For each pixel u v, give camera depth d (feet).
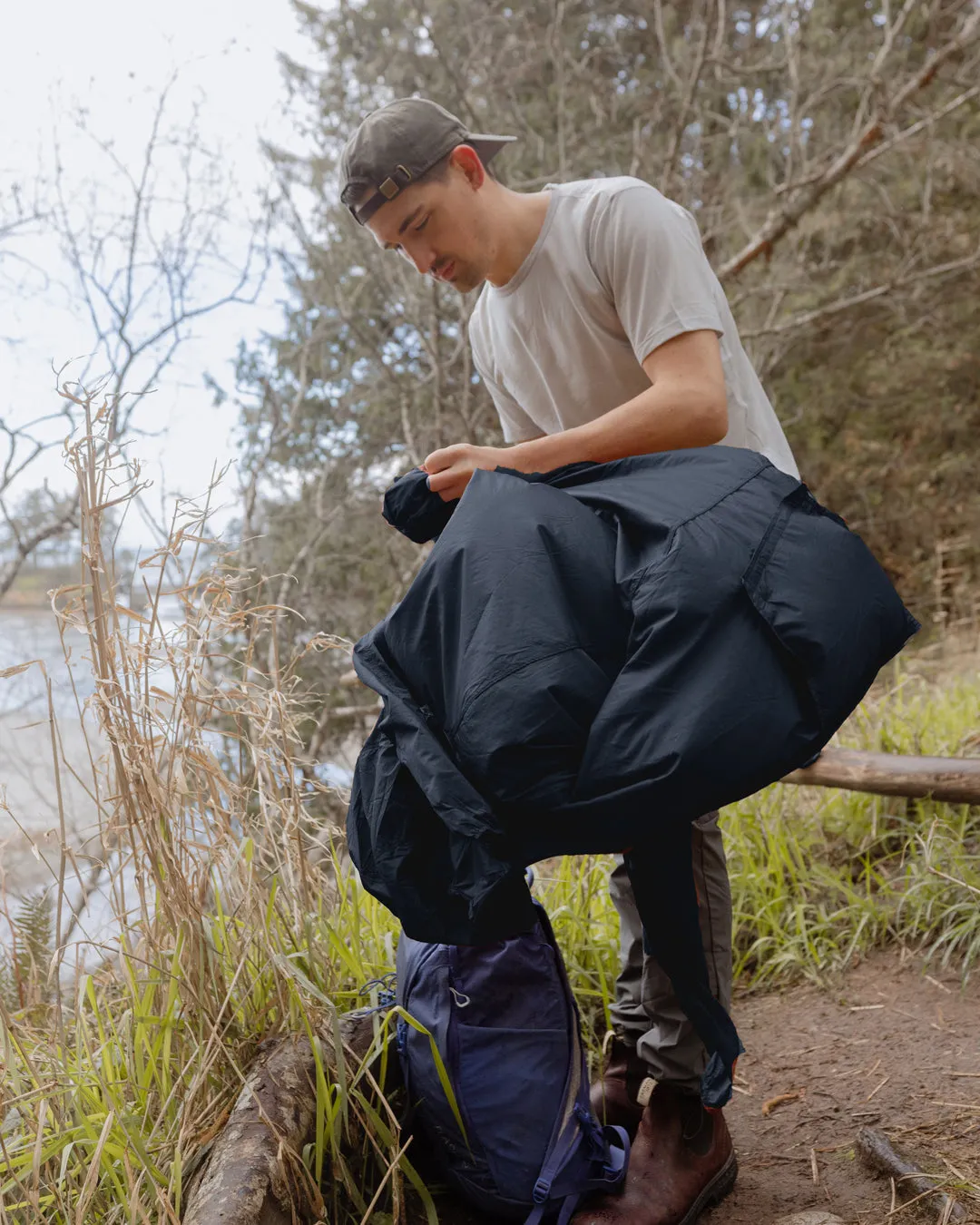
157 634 5.70
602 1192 5.26
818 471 30.76
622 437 5.05
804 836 9.93
